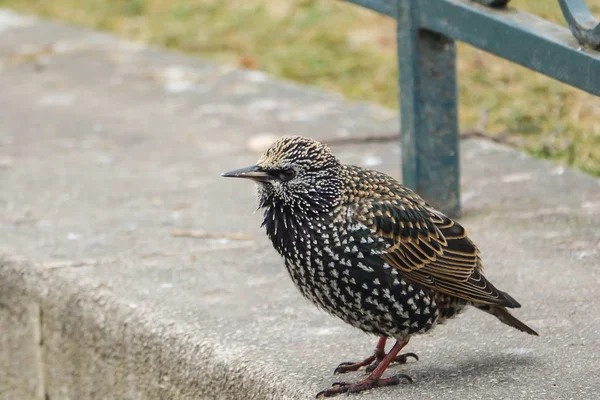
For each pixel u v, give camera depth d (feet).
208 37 61.77
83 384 31.81
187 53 60.29
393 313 25.68
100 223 37.11
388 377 25.35
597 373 25.18
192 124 48.11
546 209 36.88
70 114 50.11
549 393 24.29
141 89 53.52
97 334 30.96
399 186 26.84
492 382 25.00
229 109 49.96
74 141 46.34
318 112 49.08
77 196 39.93
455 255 25.98
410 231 25.66
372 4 35.91
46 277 32.81
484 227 35.50
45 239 35.58
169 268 33.06
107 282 31.86
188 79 54.65
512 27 30.89
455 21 32.78
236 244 35.09
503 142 44.83
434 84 35.01
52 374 32.91
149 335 29.32
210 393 27.58
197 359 27.91
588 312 28.89
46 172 42.60
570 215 36.22
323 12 62.28
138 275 32.50
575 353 26.43
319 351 27.32
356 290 25.54
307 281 26.14
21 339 33.86
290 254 26.05
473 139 44.62
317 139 44.91
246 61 57.67
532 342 27.30
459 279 25.84
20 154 44.91
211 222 37.06
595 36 28.81
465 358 26.61
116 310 30.50
